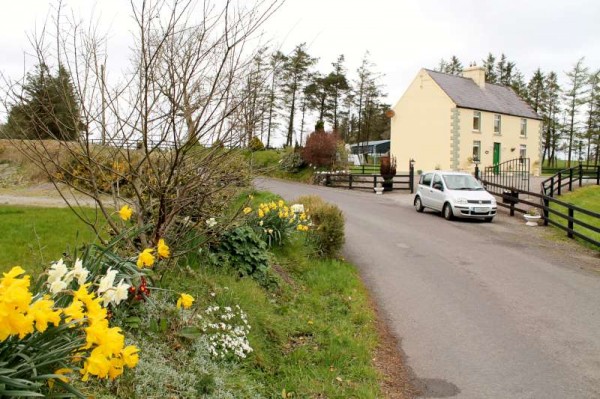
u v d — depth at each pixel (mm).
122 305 4219
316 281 8617
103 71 4484
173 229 5949
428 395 4969
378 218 16781
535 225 16328
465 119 36062
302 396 4621
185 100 4305
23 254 7434
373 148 63844
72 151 4551
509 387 5164
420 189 19062
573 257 11969
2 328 1877
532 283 9312
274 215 9469
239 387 4184
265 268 7297
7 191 21297
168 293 4914
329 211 10781
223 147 4816
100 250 4043
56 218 11336
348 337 6152
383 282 9211
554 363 5781
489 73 73562
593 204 19922
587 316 7469
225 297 5676
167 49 4367
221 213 6633
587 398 4949
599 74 51750
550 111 63094
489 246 12797
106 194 5508
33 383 2176
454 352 6086
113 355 2441
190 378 3848
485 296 8438
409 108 38906
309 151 33156
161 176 4832
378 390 4965
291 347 5758
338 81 57531
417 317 7359
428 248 12289
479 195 16969
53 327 2260
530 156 42344
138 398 3350
